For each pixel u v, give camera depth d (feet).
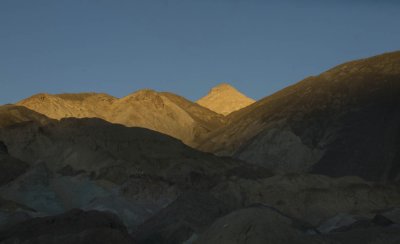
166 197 369.30
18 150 434.71
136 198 365.81
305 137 558.15
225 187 391.04
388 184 405.59
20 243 241.14
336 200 381.40
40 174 385.50
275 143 559.38
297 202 378.53
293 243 195.52
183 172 405.59
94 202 349.82
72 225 248.93
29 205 360.69
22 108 517.14
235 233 197.77
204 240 203.21
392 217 355.36
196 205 286.87
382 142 515.50
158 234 265.34
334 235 238.89
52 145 435.12
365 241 231.09
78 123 451.94
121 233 237.66
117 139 433.07
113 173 394.73
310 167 527.40
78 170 401.49
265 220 201.87
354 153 517.55
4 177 391.45
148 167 408.46
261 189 389.60
